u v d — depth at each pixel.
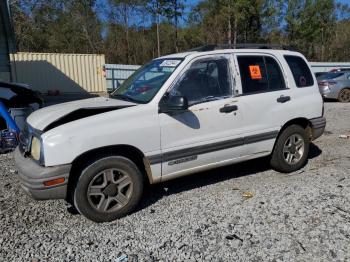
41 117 4.18
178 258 3.27
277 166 5.35
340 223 3.78
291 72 5.34
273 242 3.46
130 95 4.62
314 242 3.44
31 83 20.98
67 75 21.78
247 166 5.83
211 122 4.52
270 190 4.77
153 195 4.74
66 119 4.00
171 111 4.20
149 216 4.13
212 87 4.60
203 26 45.38
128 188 4.11
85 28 46.25
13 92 7.60
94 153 3.95
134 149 4.09
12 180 5.39
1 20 13.46
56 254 3.39
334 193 4.56
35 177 3.66
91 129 3.80
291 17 46.62
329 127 9.18
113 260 3.27
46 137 3.68
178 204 4.43
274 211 4.11
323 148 6.94
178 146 4.32
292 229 3.69
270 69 5.14
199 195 4.69
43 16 44.03
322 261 3.14
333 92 15.54
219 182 5.15
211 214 4.11
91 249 3.46
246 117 4.80
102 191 3.96
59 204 4.53
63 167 3.67
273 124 5.08
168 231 3.76
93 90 22.64
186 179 5.30
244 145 4.85
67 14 45.75
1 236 3.74
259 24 45.47
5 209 4.39
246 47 5.16
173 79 4.34
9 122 6.97
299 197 4.48
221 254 3.30
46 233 3.79
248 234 3.63
